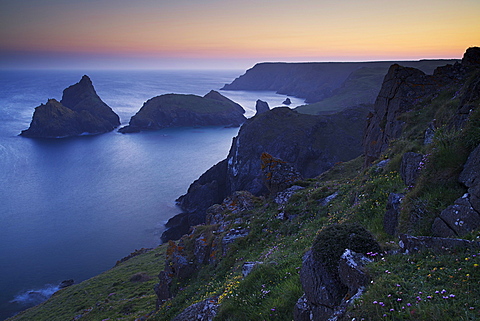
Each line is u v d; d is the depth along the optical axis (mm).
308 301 8609
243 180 160375
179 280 25000
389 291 6430
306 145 165875
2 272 93812
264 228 24578
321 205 22734
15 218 133750
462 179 9992
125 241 114438
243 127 177625
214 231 28344
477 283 5973
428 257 7406
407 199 11297
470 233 8219
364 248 8492
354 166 45062
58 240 114938
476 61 35812
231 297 12102
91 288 54844
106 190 167000
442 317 5418
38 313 50938
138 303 38844
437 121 21938
